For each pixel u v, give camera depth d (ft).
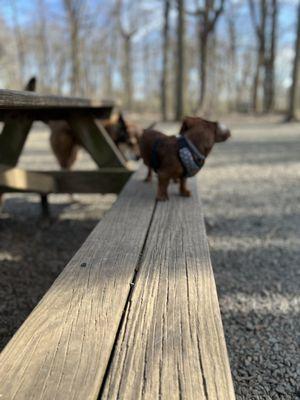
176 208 8.26
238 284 9.52
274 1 81.25
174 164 8.26
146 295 4.49
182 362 3.37
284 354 6.93
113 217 7.58
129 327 3.86
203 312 4.13
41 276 10.10
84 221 14.80
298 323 7.88
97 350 3.52
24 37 131.34
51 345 3.57
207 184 20.65
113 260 5.47
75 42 74.38
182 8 56.85
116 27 108.47
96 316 4.06
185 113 59.26
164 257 5.61
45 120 13.00
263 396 5.94
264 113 86.84
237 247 11.82
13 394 2.98
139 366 3.33
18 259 11.16
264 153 31.27
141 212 7.95
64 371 3.24
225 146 35.88
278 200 17.13
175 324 3.91
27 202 17.51
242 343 7.27
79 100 9.81
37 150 34.86
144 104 159.84
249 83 174.19
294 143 36.63
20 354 3.43
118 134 15.49
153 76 164.45
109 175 13.38
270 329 7.68
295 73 61.31
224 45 134.10
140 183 10.82
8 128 11.60
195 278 4.94
